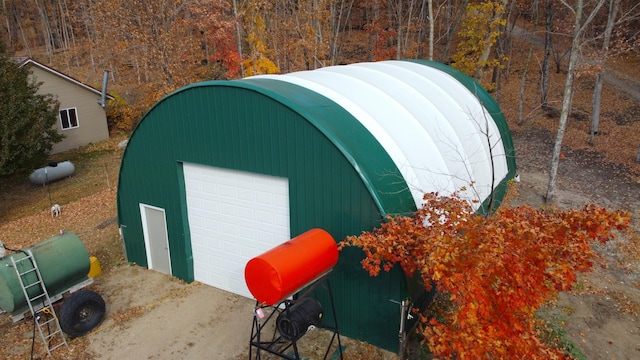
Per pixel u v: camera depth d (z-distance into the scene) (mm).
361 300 7621
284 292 5996
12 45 47844
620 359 7590
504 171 13102
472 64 21875
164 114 9453
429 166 8719
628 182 16281
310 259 6383
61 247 8484
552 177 14703
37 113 17984
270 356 7570
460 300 4973
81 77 38219
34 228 14430
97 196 17391
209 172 9305
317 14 26094
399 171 7926
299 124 7609
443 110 11117
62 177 19547
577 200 14844
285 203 8359
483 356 5070
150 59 25547
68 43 48938
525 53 35250
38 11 48781
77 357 7742
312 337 8000
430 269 5363
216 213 9516
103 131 26766
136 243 11141
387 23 32750
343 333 8008
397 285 7137
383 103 9805
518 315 5410
